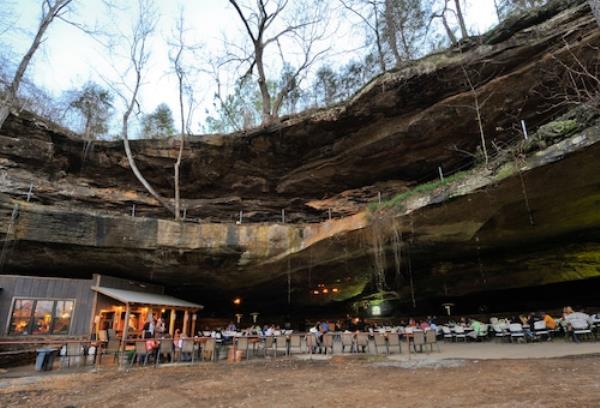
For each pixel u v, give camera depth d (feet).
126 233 50.78
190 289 66.13
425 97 52.03
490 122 50.88
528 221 43.83
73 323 44.45
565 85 44.14
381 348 48.80
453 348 42.57
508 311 65.57
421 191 43.32
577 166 34.06
